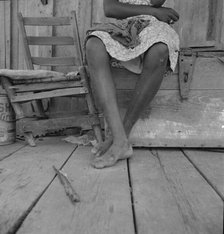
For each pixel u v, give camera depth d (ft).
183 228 2.37
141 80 4.35
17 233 2.30
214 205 2.82
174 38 4.56
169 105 5.34
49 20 6.98
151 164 4.32
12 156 4.76
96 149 4.86
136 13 4.75
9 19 8.09
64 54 7.95
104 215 2.60
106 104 4.17
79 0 7.70
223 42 6.95
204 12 7.20
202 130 5.30
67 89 5.44
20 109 5.58
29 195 3.06
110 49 4.17
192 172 3.91
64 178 3.48
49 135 6.92
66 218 2.54
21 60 8.20
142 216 2.58
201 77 5.29
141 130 5.32
